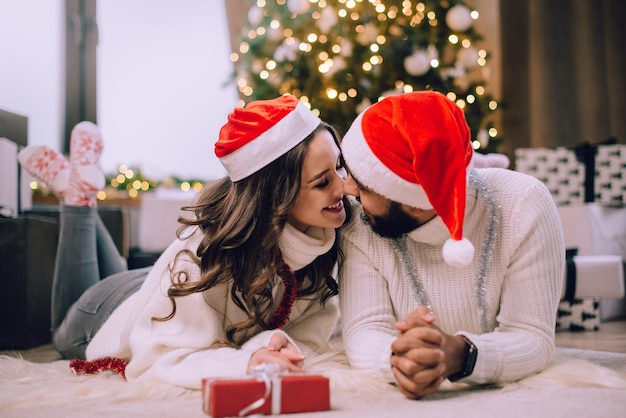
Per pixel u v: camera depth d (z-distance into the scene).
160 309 1.32
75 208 2.02
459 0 3.76
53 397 1.17
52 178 2.19
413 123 1.08
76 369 1.49
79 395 1.19
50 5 4.47
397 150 1.11
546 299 1.20
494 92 4.01
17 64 4.36
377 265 1.31
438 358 1.01
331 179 1.27
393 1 3.70
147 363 1.27
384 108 1.14
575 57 3.87
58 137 4.47
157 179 4.25
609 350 1.94
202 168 4.54
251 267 1.30
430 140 1.06
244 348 1.22
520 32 4.00
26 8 4.40
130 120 4.52
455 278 1.26
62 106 4.47
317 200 1.27
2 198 2.68
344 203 1.35
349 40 3.60
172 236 3.51
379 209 1.18
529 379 1.16
